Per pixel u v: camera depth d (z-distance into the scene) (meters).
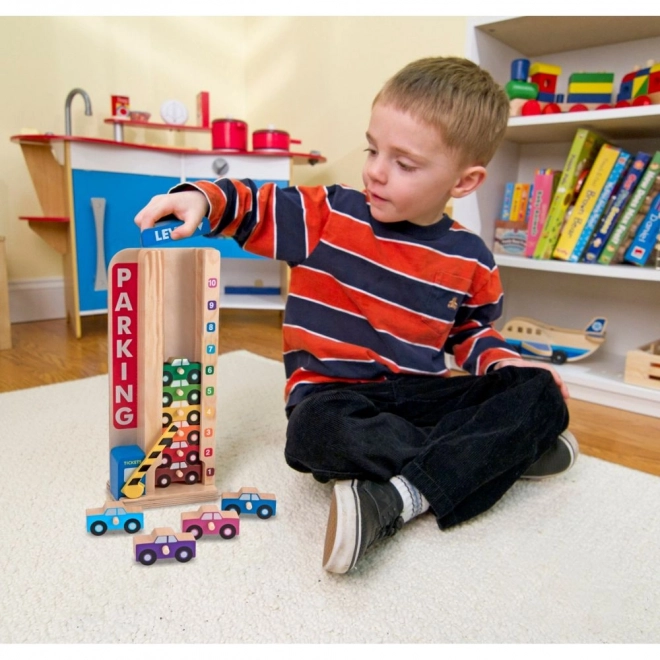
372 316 0.89
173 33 2.25
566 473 0.97
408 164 0.80
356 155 2.11
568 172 1.40
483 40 1.44
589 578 0.69
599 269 1.32
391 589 0.65
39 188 1.79
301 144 2.27
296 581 0.66
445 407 0.87
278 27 2.33
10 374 1.39
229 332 1.96
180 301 0.82
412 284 0.90
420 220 0.90
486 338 1.00
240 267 2.30
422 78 0.81
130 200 1.79
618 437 1.16
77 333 1.76
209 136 2.35
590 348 1.46
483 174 0.88
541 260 1.42
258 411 1.19
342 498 0.65
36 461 0.93
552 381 0.86
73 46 2.00
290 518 0.79
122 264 0.78
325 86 2.18
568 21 1.36
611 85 1.41
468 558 0.72
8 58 1.87
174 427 0.82
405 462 0.77
